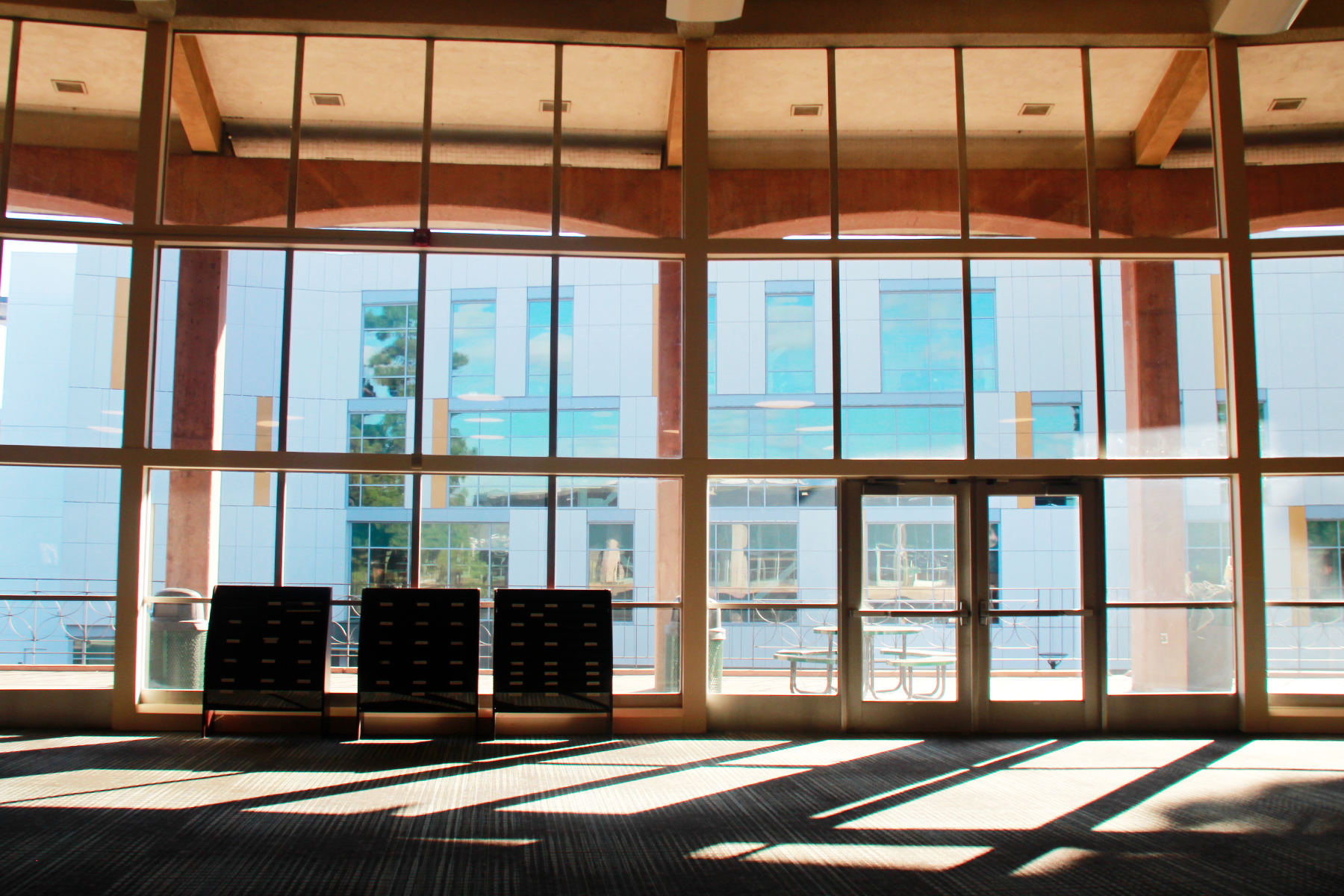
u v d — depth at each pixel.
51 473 7.86
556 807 5.58
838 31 8.16
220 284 8.04
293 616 7.60
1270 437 8.13
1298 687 8.01
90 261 8.00
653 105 8.41
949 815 5.48
